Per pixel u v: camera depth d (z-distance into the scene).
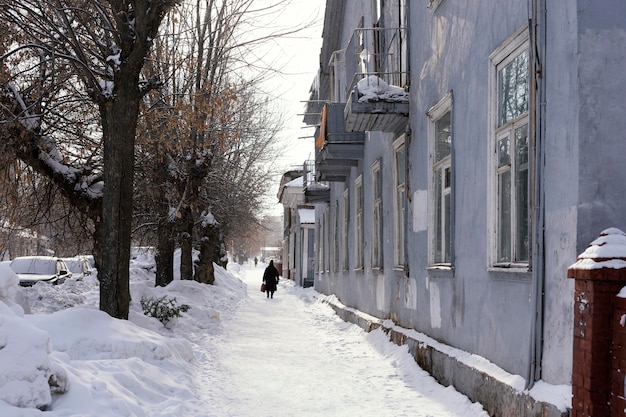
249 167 26.77
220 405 6.91
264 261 133.50
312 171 23.89
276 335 13.77
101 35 11.62
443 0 9.01
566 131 5.27
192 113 12.71
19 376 4.68
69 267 28.56
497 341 6.65
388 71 12.70
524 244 6.30
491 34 7.09
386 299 12.81
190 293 19.17
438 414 6.65
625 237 4.49
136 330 8.52
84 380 5.60
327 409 6.85
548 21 5.63
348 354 10.93
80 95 12.19
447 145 9.06
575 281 4.63
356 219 17.27
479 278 7.29
